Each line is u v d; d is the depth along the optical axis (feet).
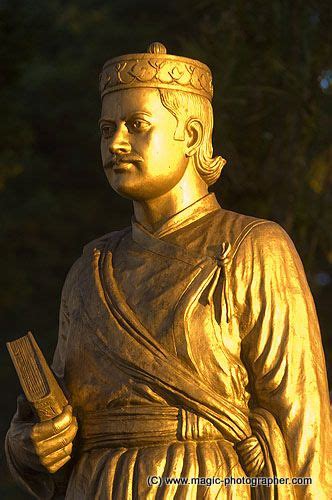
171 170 22.38
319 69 47.47
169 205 22.59
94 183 64.54
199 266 21.77
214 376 21.26
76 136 63.82
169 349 21.35
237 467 21.06
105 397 21.59
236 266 21.76
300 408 21.25
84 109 62.64
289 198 48.37
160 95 22.35
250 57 47.42
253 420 21.39
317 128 47.88
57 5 60.49
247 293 21.65
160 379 21.18
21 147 60.08
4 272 61.77
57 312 62.34
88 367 21.91
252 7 48.08
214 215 22.66
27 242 63.10
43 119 63.62
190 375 21.16
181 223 22.49
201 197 22.77
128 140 22.29
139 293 21.91
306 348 21.58
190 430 21.04
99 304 22.11
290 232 48.42
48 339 61.67
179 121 22.44
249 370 21.63
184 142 22.52
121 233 23.38
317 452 21.09
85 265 22.97
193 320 21.40
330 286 58.59
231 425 21.11
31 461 22.34
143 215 22.81
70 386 22.16
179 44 55.11
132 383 21.38
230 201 48.96
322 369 21.68
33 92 63.05
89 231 63.67
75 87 62.69
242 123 47.67
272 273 21.79
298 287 21.90
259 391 21.53
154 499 20.85
